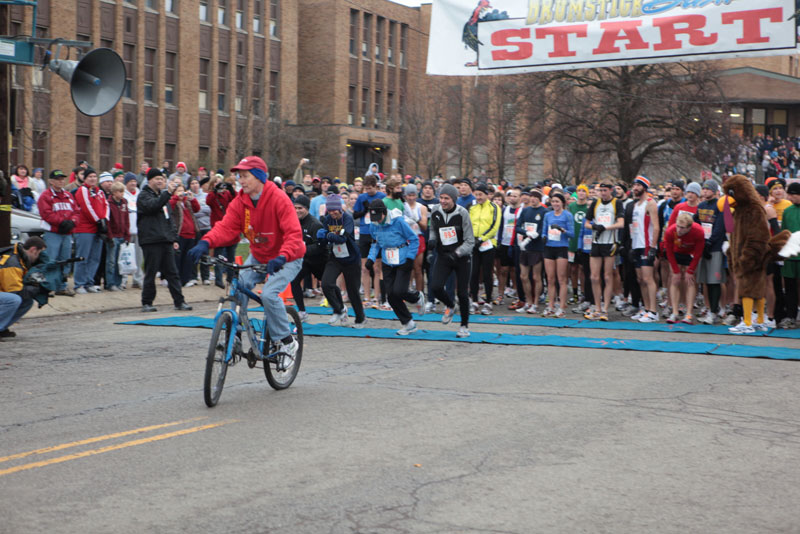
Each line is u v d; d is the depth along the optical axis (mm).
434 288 13539
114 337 13156
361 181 21047
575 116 42062
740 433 7496
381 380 9820
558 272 16828
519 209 18297
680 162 43812
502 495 5684
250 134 49344
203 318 15484
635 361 11352
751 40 16953
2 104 14422
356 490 5738
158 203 16344
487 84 51688
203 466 6254
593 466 6387
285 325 8984
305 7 59906
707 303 16609
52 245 16688
